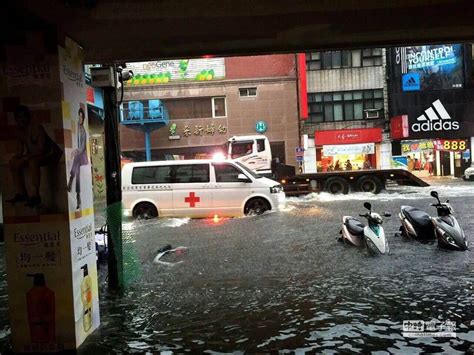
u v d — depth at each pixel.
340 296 4.86
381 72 28.53
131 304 4.85
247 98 27.02
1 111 3.65
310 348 3.59
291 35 4.77
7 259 3.67
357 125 28.69
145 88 26.83
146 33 4.35
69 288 3.65
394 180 17.66
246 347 3.65
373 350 3.52
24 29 3.62
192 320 4.30
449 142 28.00
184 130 26.88
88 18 3.70
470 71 27.77
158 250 7.55
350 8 4.03
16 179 3.66
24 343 3.66
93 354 3.59
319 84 28.70
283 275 5.86
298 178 17.56
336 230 9.27
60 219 3.65
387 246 6.86
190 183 12.05
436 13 4.27
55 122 3.64
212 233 9.57
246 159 17.78
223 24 4.24
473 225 9.20
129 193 12.08
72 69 3.94
